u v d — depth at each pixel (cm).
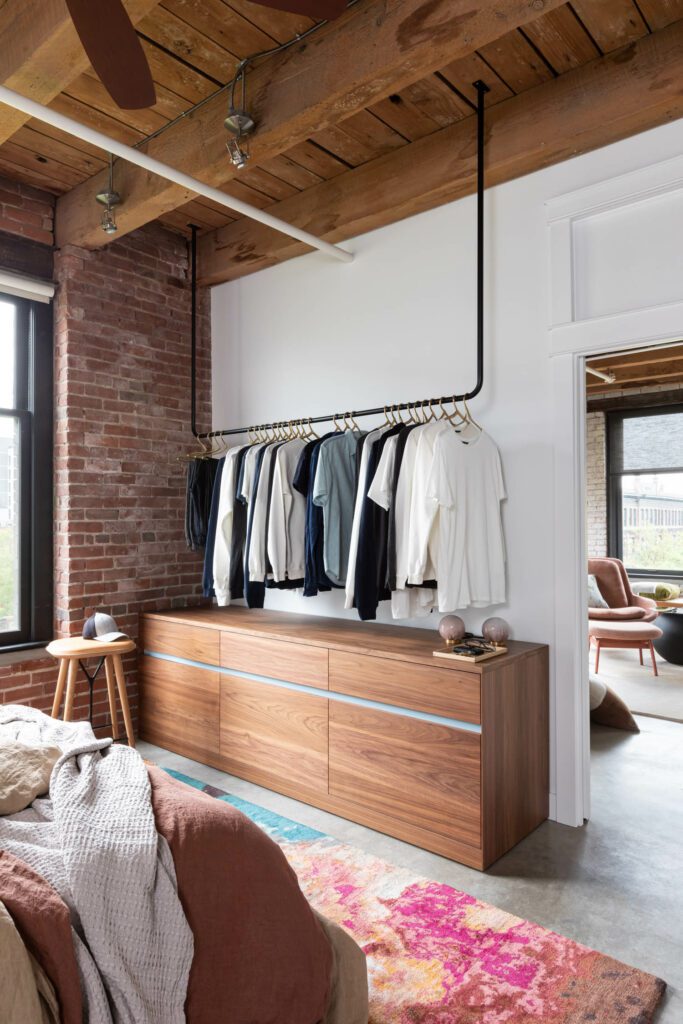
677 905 214
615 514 735
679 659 562
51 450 358
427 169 301
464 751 238
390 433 293
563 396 273
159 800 155
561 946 193
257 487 329
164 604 396
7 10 217
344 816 277
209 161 271
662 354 489
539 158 273
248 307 406
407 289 330
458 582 269
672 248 250
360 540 286
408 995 174
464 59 247
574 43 241
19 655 336
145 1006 121
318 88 232
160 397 397
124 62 148
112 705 342
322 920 165
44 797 159
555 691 275
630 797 298
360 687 270
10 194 338
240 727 321
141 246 387
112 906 126
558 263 275
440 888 223
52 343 359
